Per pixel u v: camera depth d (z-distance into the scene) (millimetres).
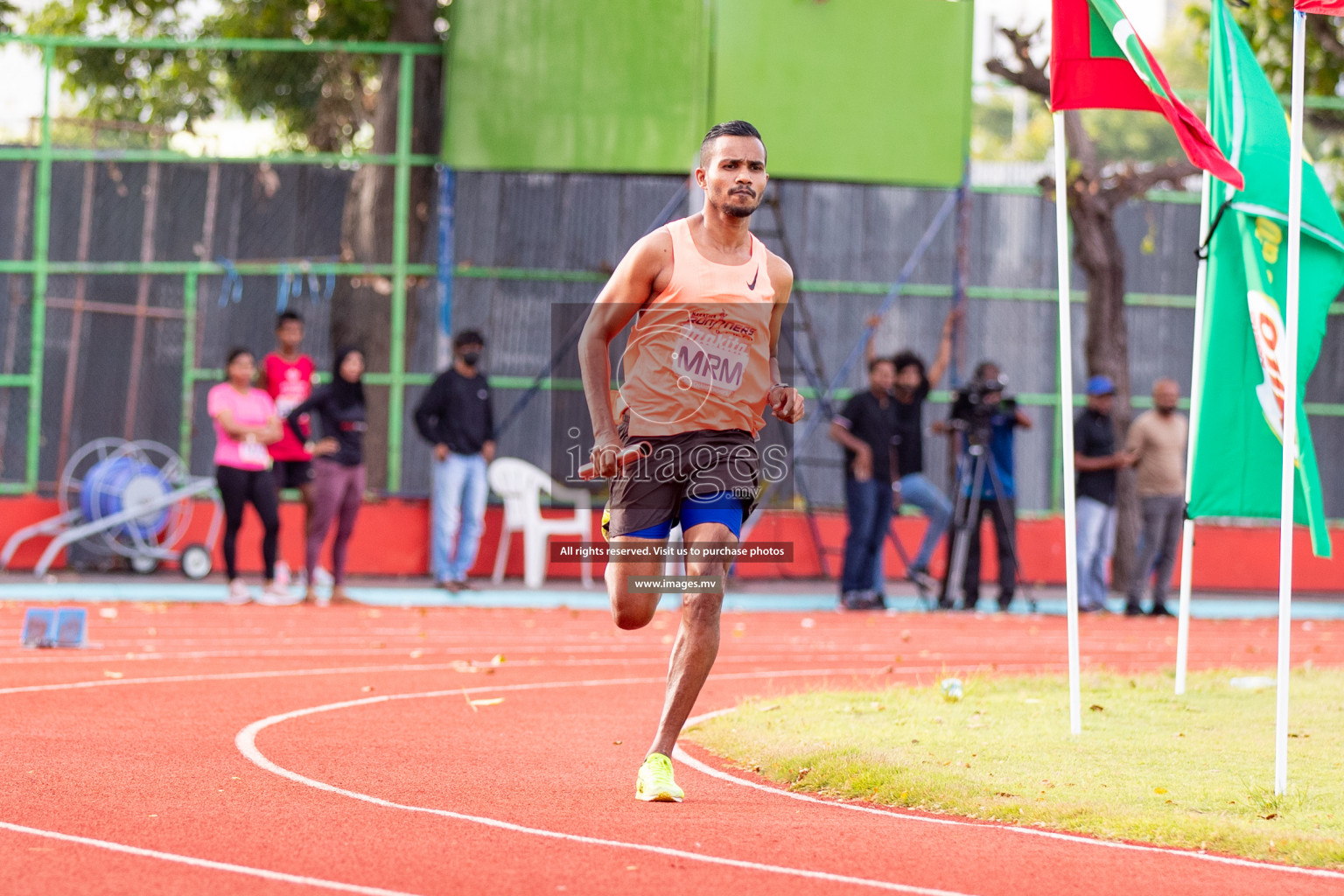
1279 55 40219
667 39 35938
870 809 10984
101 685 17297
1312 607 35438
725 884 8523
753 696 17359
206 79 36625
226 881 8422
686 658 11117
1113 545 36125
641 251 10938
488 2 36094
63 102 36281
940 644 25078
